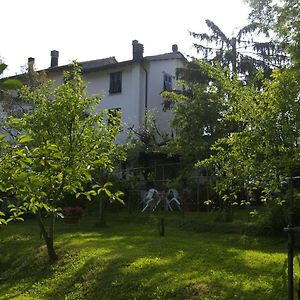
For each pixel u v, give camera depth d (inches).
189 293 327.3
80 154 399.5
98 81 1179.9
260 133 286.8
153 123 976.3
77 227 679.1
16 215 200.4
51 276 432.5
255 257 398.6
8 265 507.8
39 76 940.0
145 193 899.4
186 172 686.5
